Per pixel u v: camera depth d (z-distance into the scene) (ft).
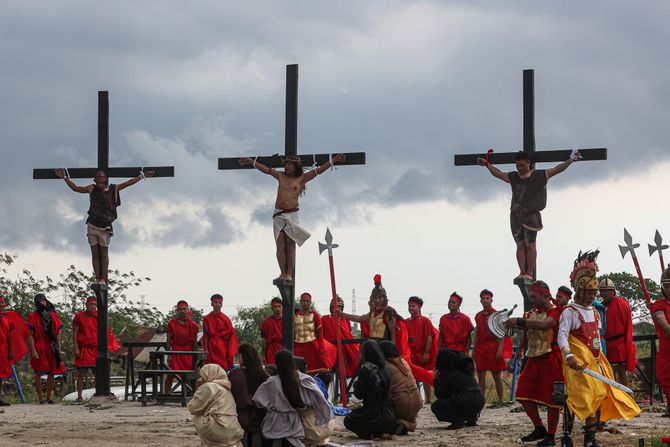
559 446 38.11
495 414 52.08
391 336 56.18
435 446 39.47
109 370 67.15
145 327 107.86
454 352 46.14
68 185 67.87
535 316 38.19
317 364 64.69
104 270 67.36
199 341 71.51
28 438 43.45
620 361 52.60
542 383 38.17
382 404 42.06
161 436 43.86
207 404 33.99
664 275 42.88
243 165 63.26
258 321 172.76
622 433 41.34
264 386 35.04
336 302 58.03
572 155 59.93
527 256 60.18
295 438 35.04
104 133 68.64
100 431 45.93
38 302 65.72
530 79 61.26
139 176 68.18
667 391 43.06
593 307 37.11
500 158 61.31
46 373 65.10
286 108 63.36
